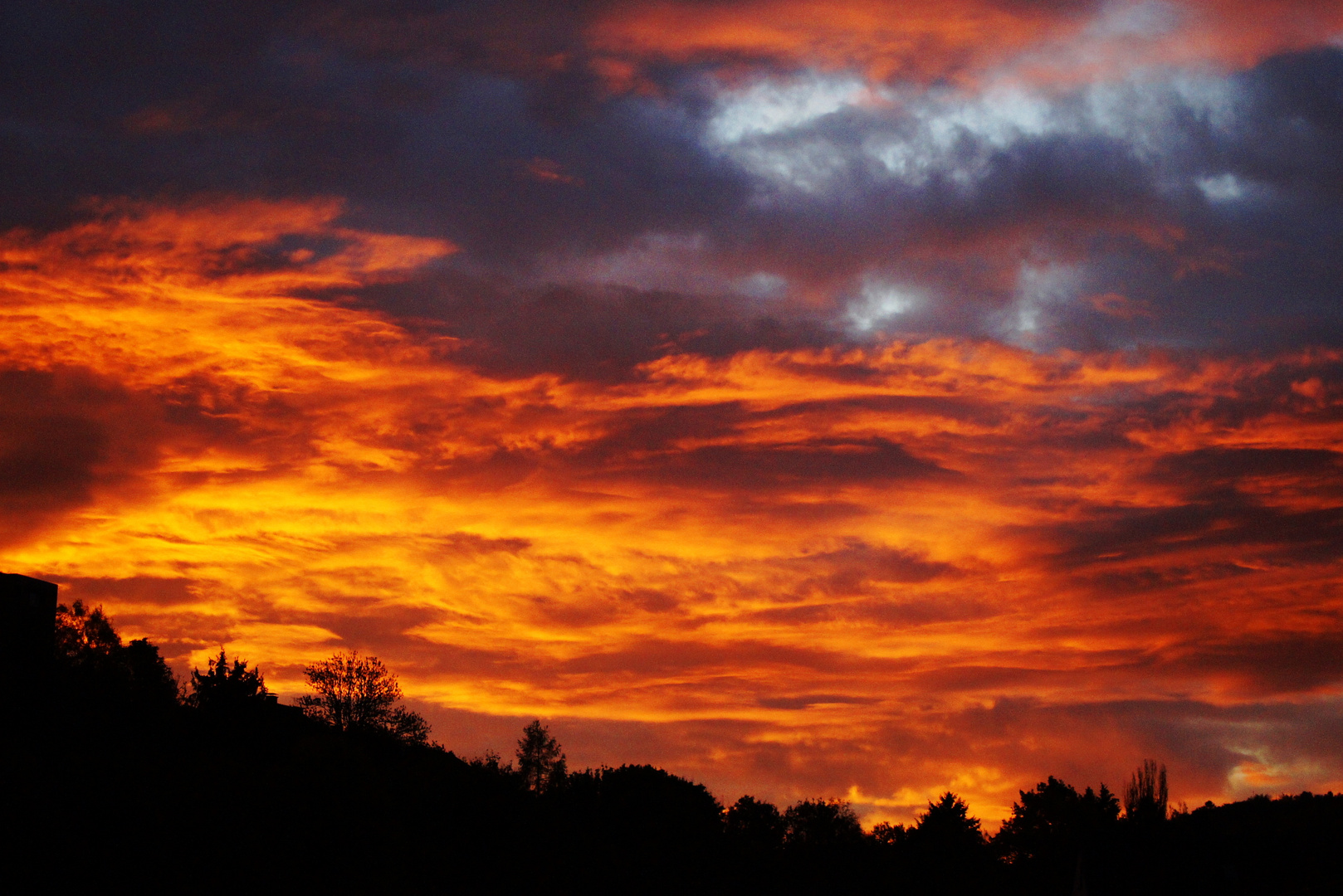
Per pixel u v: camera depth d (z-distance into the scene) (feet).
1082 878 183.73
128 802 165.99
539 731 341.82
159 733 218.38
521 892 200.23
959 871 274.16
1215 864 236.02
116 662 246.27
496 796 225.76
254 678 256.11
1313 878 217.77
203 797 175.01
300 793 188.14
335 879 170.50
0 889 139.03
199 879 156.46
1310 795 256.32
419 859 192.03
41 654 211.41
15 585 210.38
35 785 161.89
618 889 219.61
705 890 240.53
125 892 146.82
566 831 228.22
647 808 273.95
